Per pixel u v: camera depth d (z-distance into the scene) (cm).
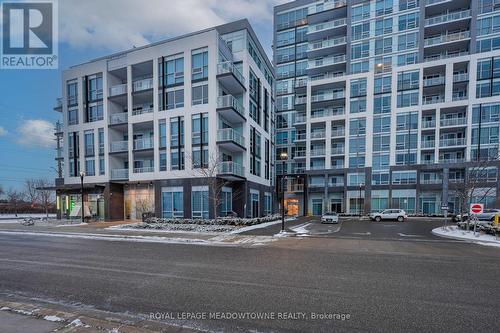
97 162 2823
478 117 3519
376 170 3953
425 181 3728
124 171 2731
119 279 673
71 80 3009
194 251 1074
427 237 1563
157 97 2567
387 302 521
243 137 2664
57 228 1956
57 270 765
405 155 3819
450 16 3766
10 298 543
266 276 701
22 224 2311
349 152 4119
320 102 4350
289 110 4909
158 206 2519
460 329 414
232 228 1802
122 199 2873
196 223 2094
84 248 1152
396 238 1504
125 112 2959
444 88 3716
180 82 2500
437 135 3684
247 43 2789
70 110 3016
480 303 520
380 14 4109
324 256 971
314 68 4488
